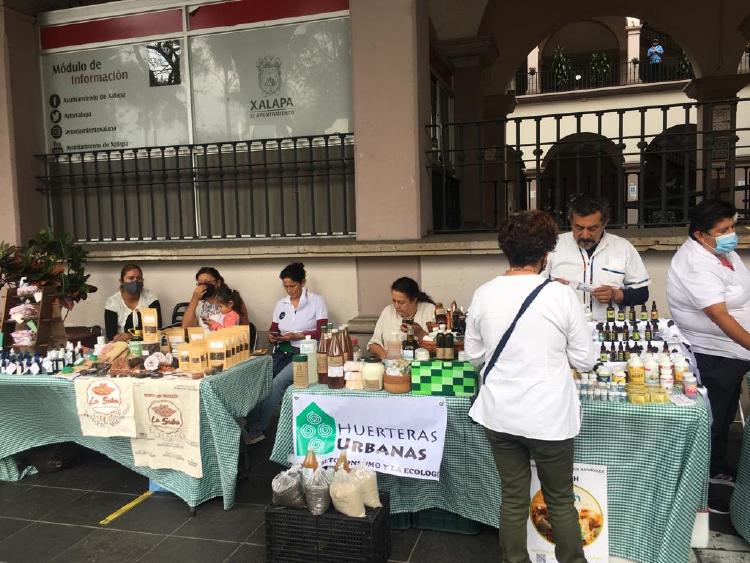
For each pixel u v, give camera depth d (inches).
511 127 744.3
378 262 204.1
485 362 103.6
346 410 126.6
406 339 140.1
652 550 110.4
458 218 293.4
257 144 229.6
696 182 361.1
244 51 228.1
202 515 142.9
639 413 108.7
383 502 120.6
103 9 237.5
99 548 129.6
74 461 175.3
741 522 123.0
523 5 365.4
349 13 216.4
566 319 97.3
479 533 130.5
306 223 225.8
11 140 233.5
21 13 237.1
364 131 198.5
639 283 145.6
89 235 246.1
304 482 117.5
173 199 238.1
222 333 153.3
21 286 172.4
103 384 144.7
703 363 139.0
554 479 100.3
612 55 840.9
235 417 150.6
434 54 290.2
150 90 237.8
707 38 346.0
